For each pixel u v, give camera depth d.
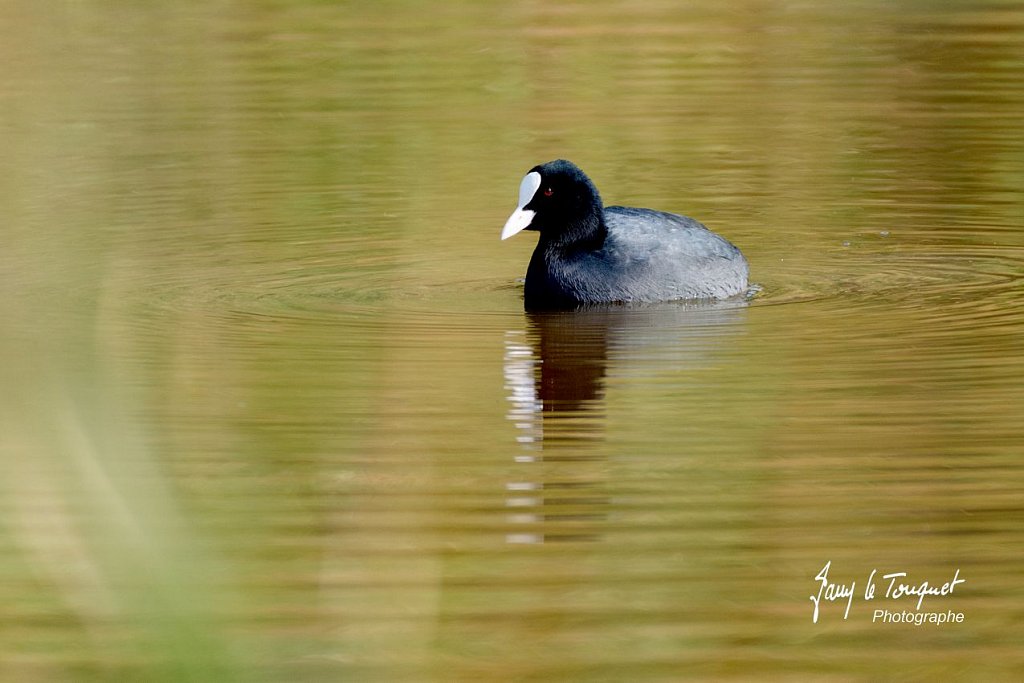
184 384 11.49
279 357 12.30
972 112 21.56
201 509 8.95
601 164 19.44
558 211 14.05
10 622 7.03
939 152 19.88
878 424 10.55
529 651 7.11
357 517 8.91
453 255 16.03
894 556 8.40
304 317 13.62
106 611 3.54
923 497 9.26
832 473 9.68
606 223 14.59
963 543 8.57
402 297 14.39
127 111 21.75
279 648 6.83
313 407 11.04
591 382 11.65
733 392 11.32
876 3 28.53
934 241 16.25
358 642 6.98
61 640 6.86
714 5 28.58
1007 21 26.81
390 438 10.40
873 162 19.50
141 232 16.69
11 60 24.42
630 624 7.48
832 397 11.16
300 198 18.09
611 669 6.96
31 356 10.93
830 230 16.75
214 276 15.02
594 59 24.69
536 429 10.60
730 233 16.73
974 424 10.50
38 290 14.38
